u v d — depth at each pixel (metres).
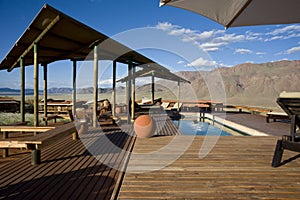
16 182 2.80
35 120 5.74
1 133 6.24
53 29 5.31
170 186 2.54
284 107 3.24
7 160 3.81
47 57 7.43
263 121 9.33
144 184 2.60
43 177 2.97
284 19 3.44
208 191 2.41
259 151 4.06
